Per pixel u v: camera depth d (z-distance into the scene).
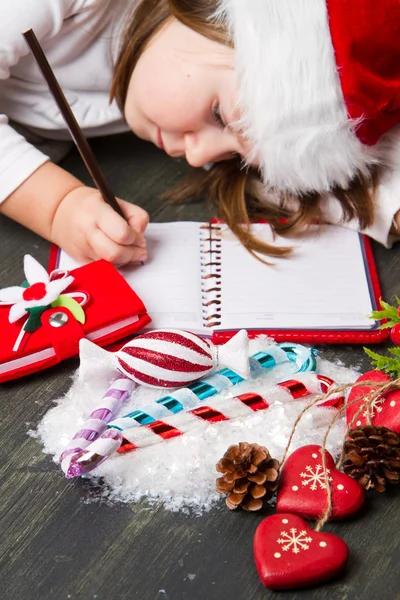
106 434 0.76
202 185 0.96
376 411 0.77
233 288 0.87
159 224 0.92
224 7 0.83
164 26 0.88
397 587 0.73
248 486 0.74
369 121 0.84
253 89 0.82
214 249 0.90
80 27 0.94
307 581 0.71
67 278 0.85
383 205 0.90
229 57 0.85
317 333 0.85
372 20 0.81
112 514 0.76
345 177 0.87
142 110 0.91
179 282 0.88
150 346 0.80
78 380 0.82
